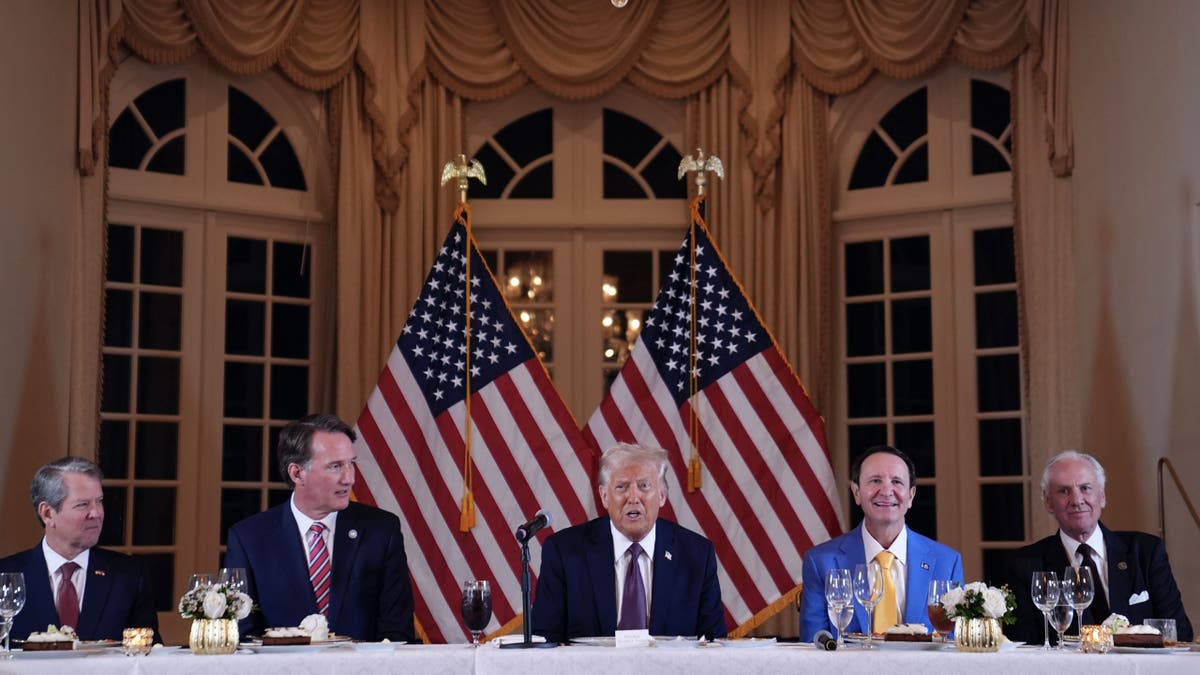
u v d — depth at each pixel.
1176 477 5.95
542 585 4.15
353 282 7.32
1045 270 7.01
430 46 7.56
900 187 7.57
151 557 7.05
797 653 3.16
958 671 3.15
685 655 3.16
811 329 7.36
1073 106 6.93
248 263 7.41
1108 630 3.45
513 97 7.81
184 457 7.15
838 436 7.56
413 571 5.41
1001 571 7.24
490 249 7.78
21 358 6.16
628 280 7.82
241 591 3.50
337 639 3.59
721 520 5.46
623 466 4.11
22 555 4.29
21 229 6.18
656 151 7.82
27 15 6.24
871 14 7.41
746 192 7.47
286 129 7.51
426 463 5.50
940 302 7.46
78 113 6.66
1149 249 6.37
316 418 4.32
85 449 6.56
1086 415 6.75
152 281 7.19
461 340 5.62
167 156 7.26
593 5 7.62
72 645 3.42
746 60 7.53
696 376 5.59
